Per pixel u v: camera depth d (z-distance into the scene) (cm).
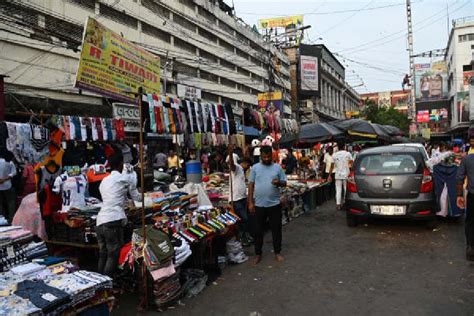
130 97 712
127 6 1636
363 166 717
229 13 2941
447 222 751
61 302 287
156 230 419
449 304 377
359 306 382
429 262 509
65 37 1175
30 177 708
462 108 4494
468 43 4941
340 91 5788
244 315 374
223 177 952
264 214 549
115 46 652
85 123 658
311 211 966
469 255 510
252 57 3159
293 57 4128
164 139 1645
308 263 530
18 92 1116
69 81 1298
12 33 1077
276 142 1238
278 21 4341
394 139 1869
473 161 504
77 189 539
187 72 2172
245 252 608
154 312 390
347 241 639
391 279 453
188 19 2192
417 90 5922
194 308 395
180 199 584
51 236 517
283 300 406
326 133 1163
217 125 710
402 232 680
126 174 459
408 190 662
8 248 376
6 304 274
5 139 566
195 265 492
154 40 1848
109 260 428
